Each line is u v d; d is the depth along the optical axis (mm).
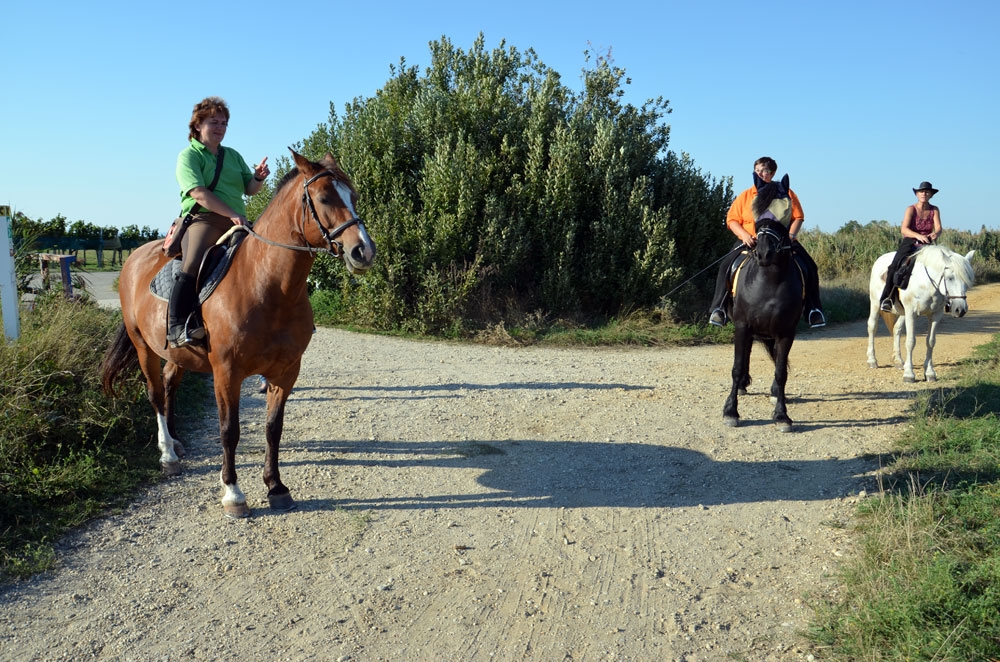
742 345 7473
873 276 10477
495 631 3752
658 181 15648
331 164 4742
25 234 10430
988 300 19203
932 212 9594
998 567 3717
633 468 6258
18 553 4422
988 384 8203
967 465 5562
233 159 5414
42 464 5516
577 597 4105
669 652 3555
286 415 7836
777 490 5730
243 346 4832
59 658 3465
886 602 3574
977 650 3174
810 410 8094
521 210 14336
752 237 7266
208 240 5152
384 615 3900
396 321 14102
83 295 10305
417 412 8039
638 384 9625
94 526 4938
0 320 7480
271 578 4293
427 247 13688
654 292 14359
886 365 10773
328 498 5547
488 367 10797
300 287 4871
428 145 14477
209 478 5898
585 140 14844
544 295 14289
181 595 4086
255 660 3473
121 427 6453
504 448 6785
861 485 5695
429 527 5055
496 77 15875
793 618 3826
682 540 4863
